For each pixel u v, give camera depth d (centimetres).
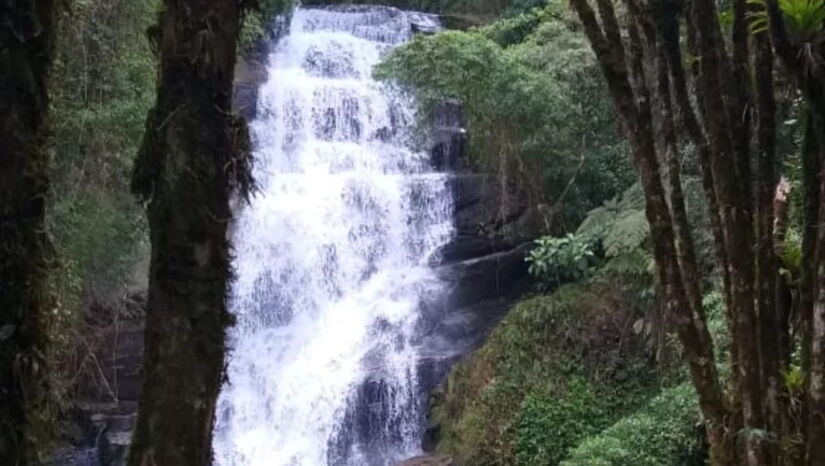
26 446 128
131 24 577
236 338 739
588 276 710
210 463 135
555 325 670
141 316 663
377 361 729
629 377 635
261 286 761
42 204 131
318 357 742
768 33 172
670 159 195
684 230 193
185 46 131
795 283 188
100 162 562
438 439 680
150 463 129
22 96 127
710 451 189
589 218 720
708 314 491
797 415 175
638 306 652
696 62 191
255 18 756
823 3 158
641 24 195
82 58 532
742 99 184
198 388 132
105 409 641
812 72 161
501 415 636
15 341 127
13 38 126
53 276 138
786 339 187
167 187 131
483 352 684
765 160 181
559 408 624
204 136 132
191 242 131
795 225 271
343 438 708
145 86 589
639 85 191
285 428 713
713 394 185
